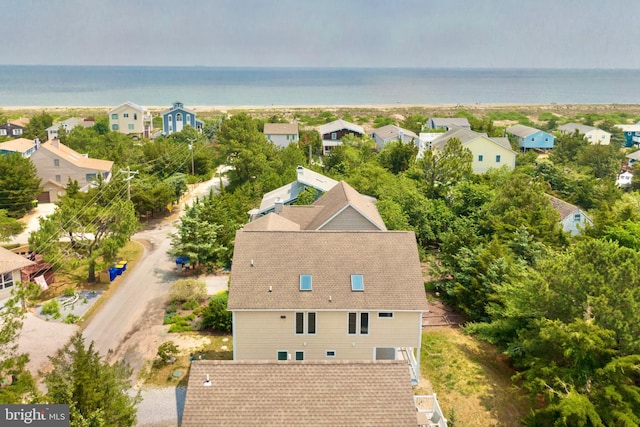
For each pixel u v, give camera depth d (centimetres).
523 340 2512
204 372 1966
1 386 2322
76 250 4044
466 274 3541
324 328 2719
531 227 3953
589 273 2467
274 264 2836
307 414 1859
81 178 6856
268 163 7106
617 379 2117
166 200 5794
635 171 8125
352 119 15912
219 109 19862
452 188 5412
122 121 11838
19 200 5841
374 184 5697
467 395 2639
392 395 1919
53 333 3144
